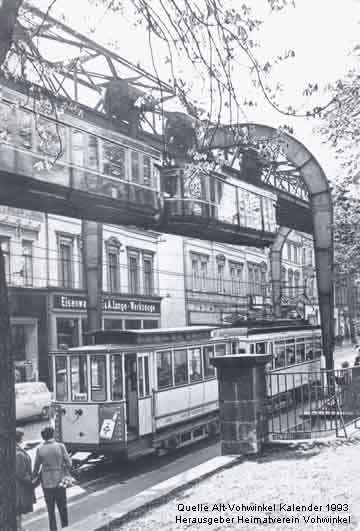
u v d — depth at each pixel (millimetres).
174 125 22453
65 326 33125
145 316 40375
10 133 14094
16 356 30094
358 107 16219
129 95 21453
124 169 19047
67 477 9938
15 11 6090
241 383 11008
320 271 27781
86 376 15312
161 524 7508
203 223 21906
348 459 9461
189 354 18562
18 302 29875
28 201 16688
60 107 9148
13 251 29922
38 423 24219
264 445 11102
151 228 21719
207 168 10305
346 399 12781
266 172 31875
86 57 18516
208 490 8812
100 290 26703
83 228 26609
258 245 27500
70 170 16797
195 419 18578
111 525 7848
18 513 9445
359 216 20406
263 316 40656
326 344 27703
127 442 15156
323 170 27625
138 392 15805
